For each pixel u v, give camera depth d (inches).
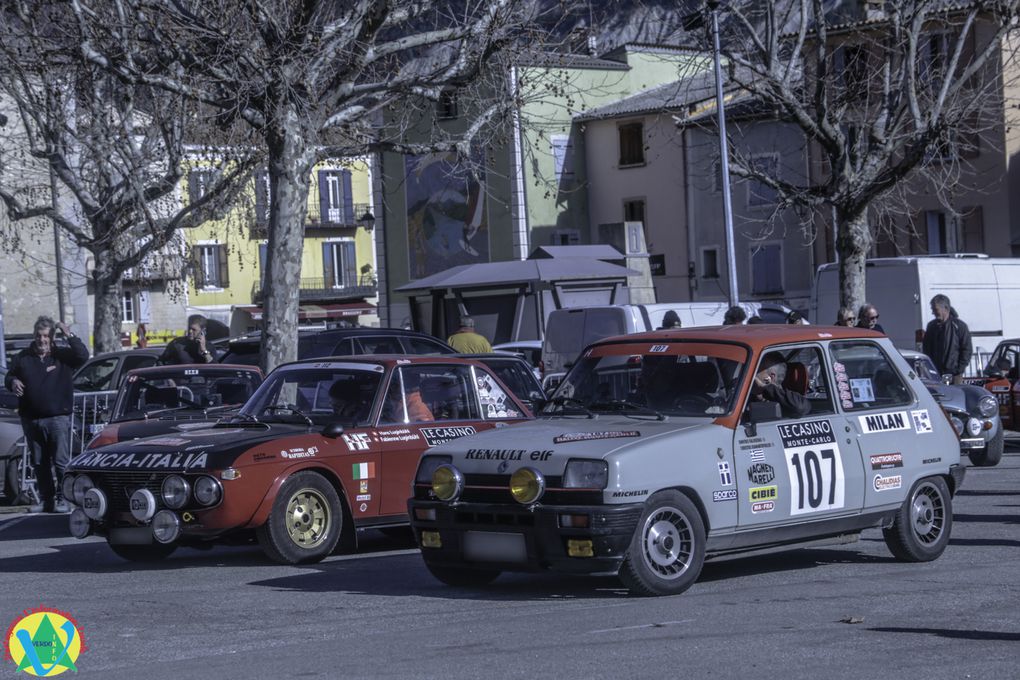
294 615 406.3
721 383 439.8
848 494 456.4
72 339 761.6
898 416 481.1
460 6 892.0
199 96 844.6
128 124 1299.2
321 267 3383.4
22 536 673.6
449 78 869.8
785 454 439.8
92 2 838.5
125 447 521.7
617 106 2541.8
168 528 489.7
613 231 1827.0
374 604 421.7
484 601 421.4
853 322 864.3
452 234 2539.4
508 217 2458.2
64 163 1306.6
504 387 586.6
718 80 1432.1
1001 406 996.6
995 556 497.7
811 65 1585.9
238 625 392.8
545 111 2479.1
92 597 451.2
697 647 339.3
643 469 402.0
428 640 359.6
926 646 338.3
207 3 816.3
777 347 452.8
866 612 386.3
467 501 421.1
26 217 1409.9
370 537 629.9
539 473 403.5
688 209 2436.0
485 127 892.0
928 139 1286.9
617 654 333.1
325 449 519.5
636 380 455.8
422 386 560.1
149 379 678.5
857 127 1409.9
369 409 541.3
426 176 2554.1
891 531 481.4
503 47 856.3
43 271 2180.1
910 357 937.5
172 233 1402.6
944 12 1359.5
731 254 1444.4
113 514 509.7
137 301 3009.4
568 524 396.8
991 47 1315.2
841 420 461.4
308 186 871.1
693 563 415.5
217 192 1333.7
